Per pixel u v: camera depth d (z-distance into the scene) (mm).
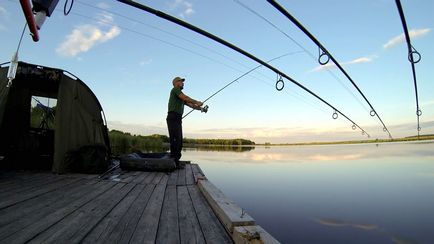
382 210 4180
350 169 9500
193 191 3840
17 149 5613
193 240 2010
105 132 6059
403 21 3672
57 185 3930
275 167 10188
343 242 2920
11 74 1985
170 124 5961
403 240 2975
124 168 5797
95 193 3484
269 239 1715
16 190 3510
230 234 2082
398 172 8586
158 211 2740
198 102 5793
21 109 5797
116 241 1943
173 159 5719
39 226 2195
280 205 4500
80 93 5480
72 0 2135
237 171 8930
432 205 4457
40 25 1665
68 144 5121
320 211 4117
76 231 2111
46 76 5195
